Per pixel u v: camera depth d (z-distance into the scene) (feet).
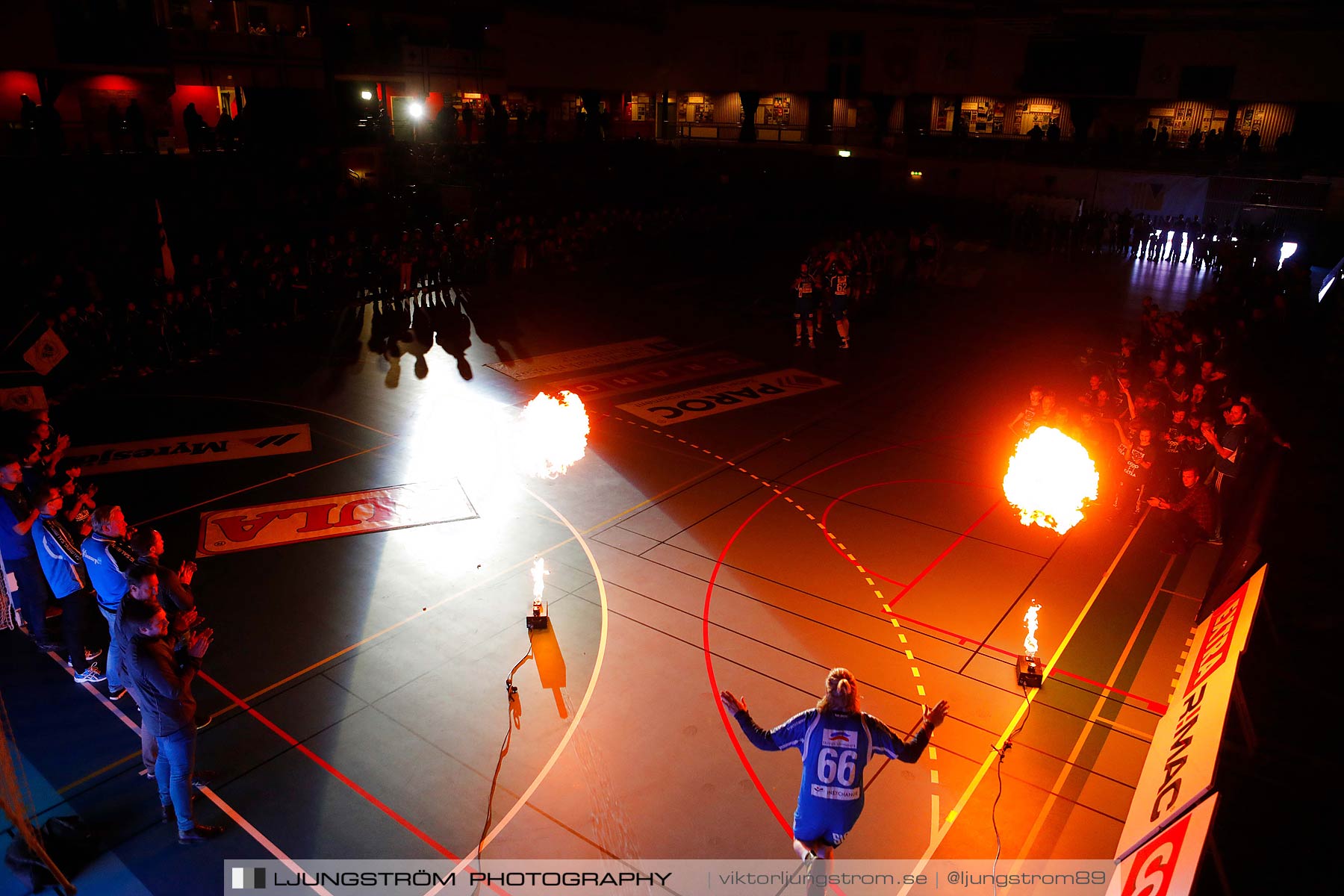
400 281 79.05
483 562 35.19
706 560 35.73
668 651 29.30
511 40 139.54
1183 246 110.32
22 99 81.30
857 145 143.84
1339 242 100.37
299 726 25.38
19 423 33.06
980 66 134.00
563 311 78.38
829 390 59.06
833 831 17.17
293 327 69.67
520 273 91.04
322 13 105.70
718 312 80.12
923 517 40.09
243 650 28.94
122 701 26.61
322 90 119.75
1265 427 34.88
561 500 41.11
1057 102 135.03
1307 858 16.61
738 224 118.83
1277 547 28.96
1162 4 94.68
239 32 109.91
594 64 150.20
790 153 145.69
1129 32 118.32
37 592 27.63
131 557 25.41
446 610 31.68
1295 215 104.37
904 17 125.70
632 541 37.24
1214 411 40.32
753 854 21.12
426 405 53.62
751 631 30.66
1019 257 110.93
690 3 127.95
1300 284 63.21
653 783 23.32
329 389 55.88
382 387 56.70
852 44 142.41
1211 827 15.93
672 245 107.55
